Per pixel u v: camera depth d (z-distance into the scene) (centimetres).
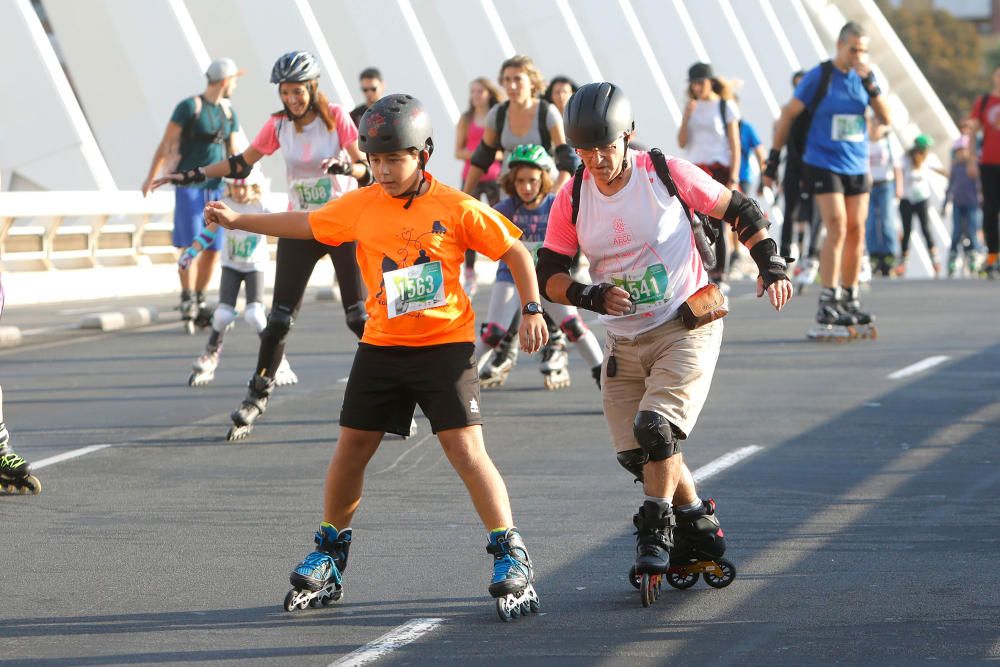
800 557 1678
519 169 2656
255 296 3012
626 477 2148
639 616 1460
